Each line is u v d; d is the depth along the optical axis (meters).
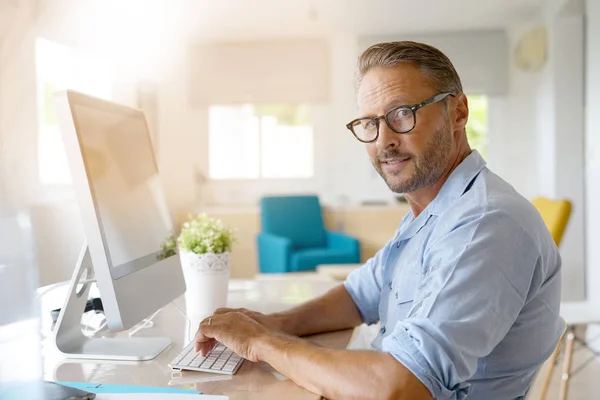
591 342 3.47
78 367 0.99
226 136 5.05
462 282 0.84
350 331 1.33
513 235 0.89
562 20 4.31
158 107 4.88
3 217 1.03
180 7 4.22
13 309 0.87
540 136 4.81
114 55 4.17
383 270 1.25
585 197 4.31
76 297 1.10
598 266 3.96
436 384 0.79
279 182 5.08
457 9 4.43
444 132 1.06
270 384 0.90
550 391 2.69
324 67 4.93
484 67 4.90
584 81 4.32
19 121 3.01
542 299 0.98
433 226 1.06
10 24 2.95
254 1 4.13
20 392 0.77
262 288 1.79
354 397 0.81
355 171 5.02
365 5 4.27
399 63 1.04
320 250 4.36
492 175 1.07
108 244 0.98
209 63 4.93
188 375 0.95
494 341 0.84
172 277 1.28
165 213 1.35
